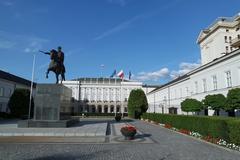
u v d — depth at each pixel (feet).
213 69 113.80
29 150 36.17
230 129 41.16
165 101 207.92
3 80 157.48
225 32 187.21
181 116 70.74
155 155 33.55
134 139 50.49
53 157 31.42
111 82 330.34
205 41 210.59
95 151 36.24
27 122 62.85
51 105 65.31
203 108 102.94
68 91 80.07
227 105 75.77
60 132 54.70
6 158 30.40
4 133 52.65
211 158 31.81
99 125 76.43
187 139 51.98
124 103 320.29
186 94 153.58
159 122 101.86
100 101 321.32
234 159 31.24
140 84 327.26
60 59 70.33
